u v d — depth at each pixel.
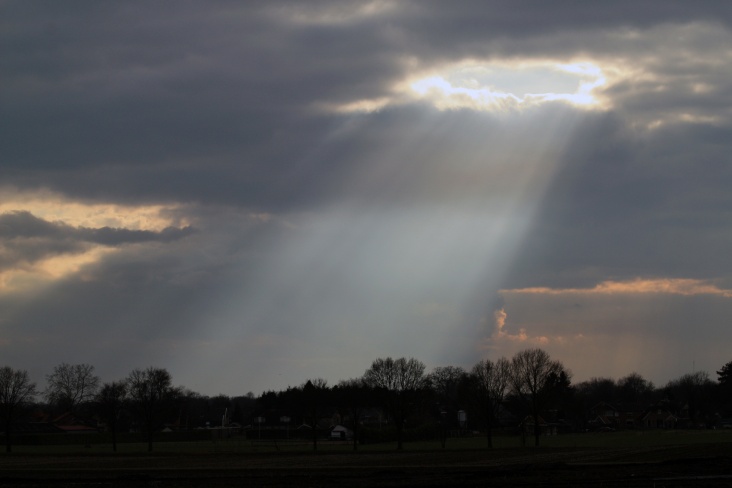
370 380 164.38
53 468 105.00
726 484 64.44
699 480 67.81
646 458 101.31
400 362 162.75
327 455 133.62
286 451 150.88
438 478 76.50
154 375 167.62
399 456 124.94
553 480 71.06
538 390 163.00
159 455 141.62
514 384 163.12
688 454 105.00
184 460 123.19
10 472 96.00
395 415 160.62
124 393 169.38
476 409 173.50
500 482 70.50
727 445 122.56
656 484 65.00
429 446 163.00
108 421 183.25
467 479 74.38
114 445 162.38
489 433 157.00
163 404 169.00
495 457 115.69
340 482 74.38
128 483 77.06
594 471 80.25
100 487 73.25
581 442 160.38
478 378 164.75
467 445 163.00
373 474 82.88
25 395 173.38
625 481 68.31
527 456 116.12
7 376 171.38
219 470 95.19
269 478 79.88
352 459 118.44
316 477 80.31
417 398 169.00
